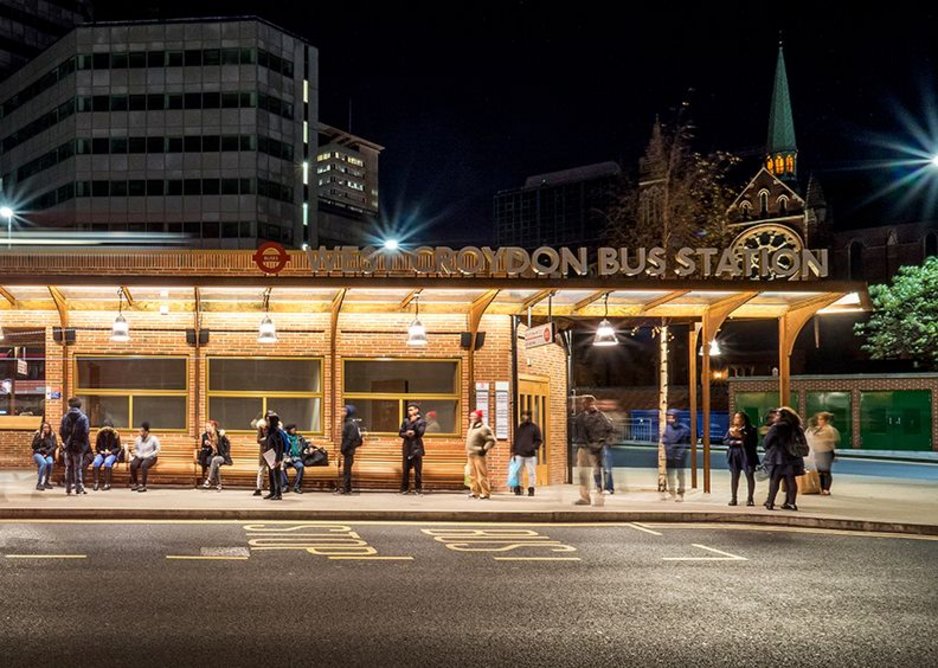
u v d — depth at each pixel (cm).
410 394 2159
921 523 1571
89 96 8469
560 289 1919
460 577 1097
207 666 716
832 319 7494
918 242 8581
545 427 2381
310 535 1430
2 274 1827
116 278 1834
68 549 1254
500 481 2117
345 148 19262
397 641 798
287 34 8794
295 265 2050
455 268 1969
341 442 2011
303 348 2156
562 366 2520
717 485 2420
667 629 853
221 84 8438
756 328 7969
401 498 1900
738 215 9344
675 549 1339
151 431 2144
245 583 1040
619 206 3547
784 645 802
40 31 10944
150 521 1573
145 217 8400
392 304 2153
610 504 1825
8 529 1450
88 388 2150
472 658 748
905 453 4197
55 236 7812
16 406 2519
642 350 8356
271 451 1823
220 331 2152
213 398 2148
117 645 773
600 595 1003
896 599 1002
